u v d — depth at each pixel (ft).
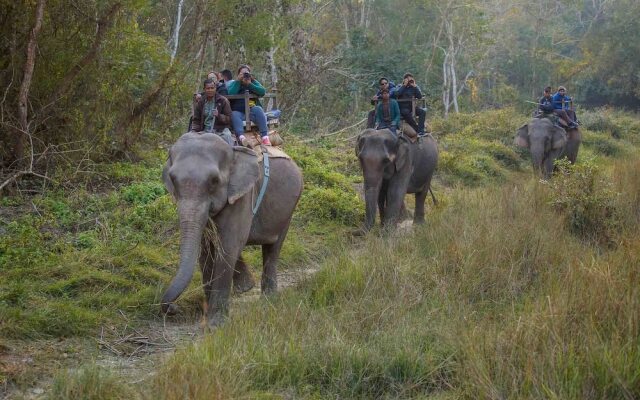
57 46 37.42
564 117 63.52
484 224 30.45
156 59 43.98
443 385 18.33
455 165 61.21
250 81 26.71
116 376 18.31
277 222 26.18
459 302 23.35
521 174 68.28
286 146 53.42
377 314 21.93
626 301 19.69
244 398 16.80
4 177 35.17
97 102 39.96
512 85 148.97
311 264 33.14
